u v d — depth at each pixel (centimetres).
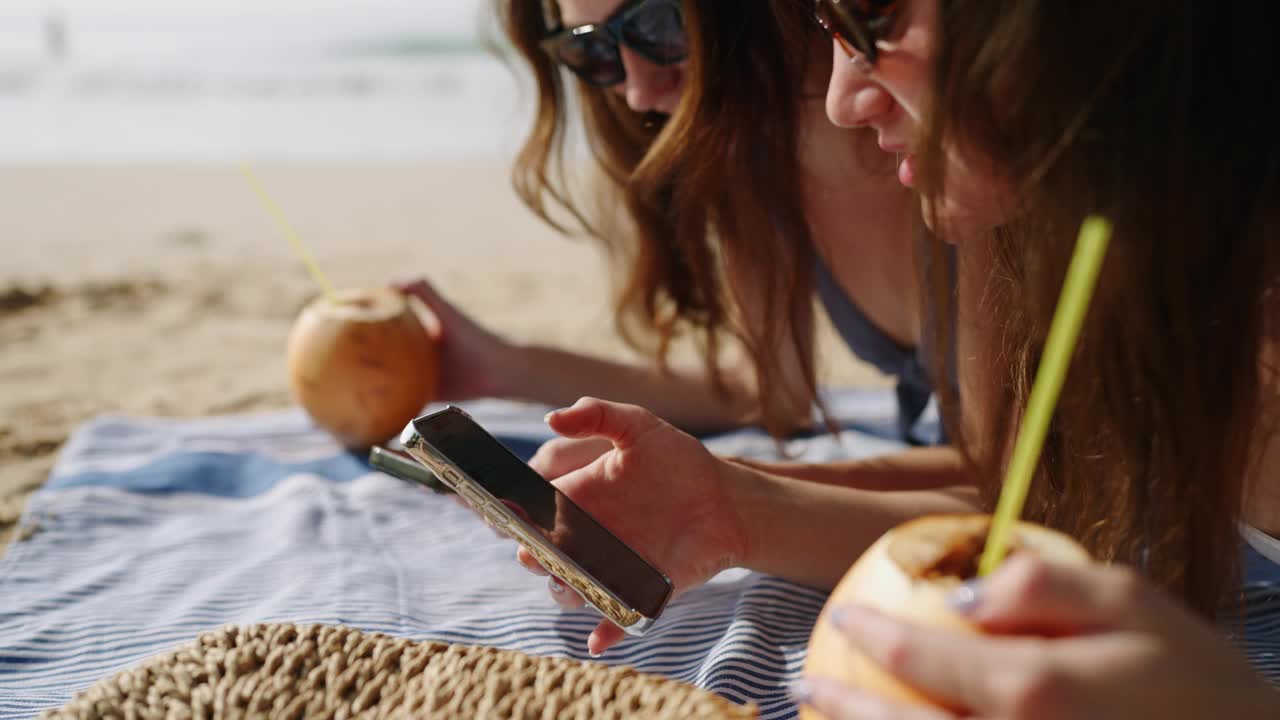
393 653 90
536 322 385
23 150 873
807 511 129
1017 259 113
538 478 105
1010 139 91
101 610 141
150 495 183
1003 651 60
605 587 99
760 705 115
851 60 103
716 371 208
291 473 192
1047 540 70
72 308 384
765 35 154
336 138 978
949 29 91
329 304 205
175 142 937
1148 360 97
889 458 156
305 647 91
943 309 120
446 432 104
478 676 86
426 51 1530
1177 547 104
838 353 343
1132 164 88
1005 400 128
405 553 162
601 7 168
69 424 260
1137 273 92
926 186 96
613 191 209
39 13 1631
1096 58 86
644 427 122
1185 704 59
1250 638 131
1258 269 94
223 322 372
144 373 308
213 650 91
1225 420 98
